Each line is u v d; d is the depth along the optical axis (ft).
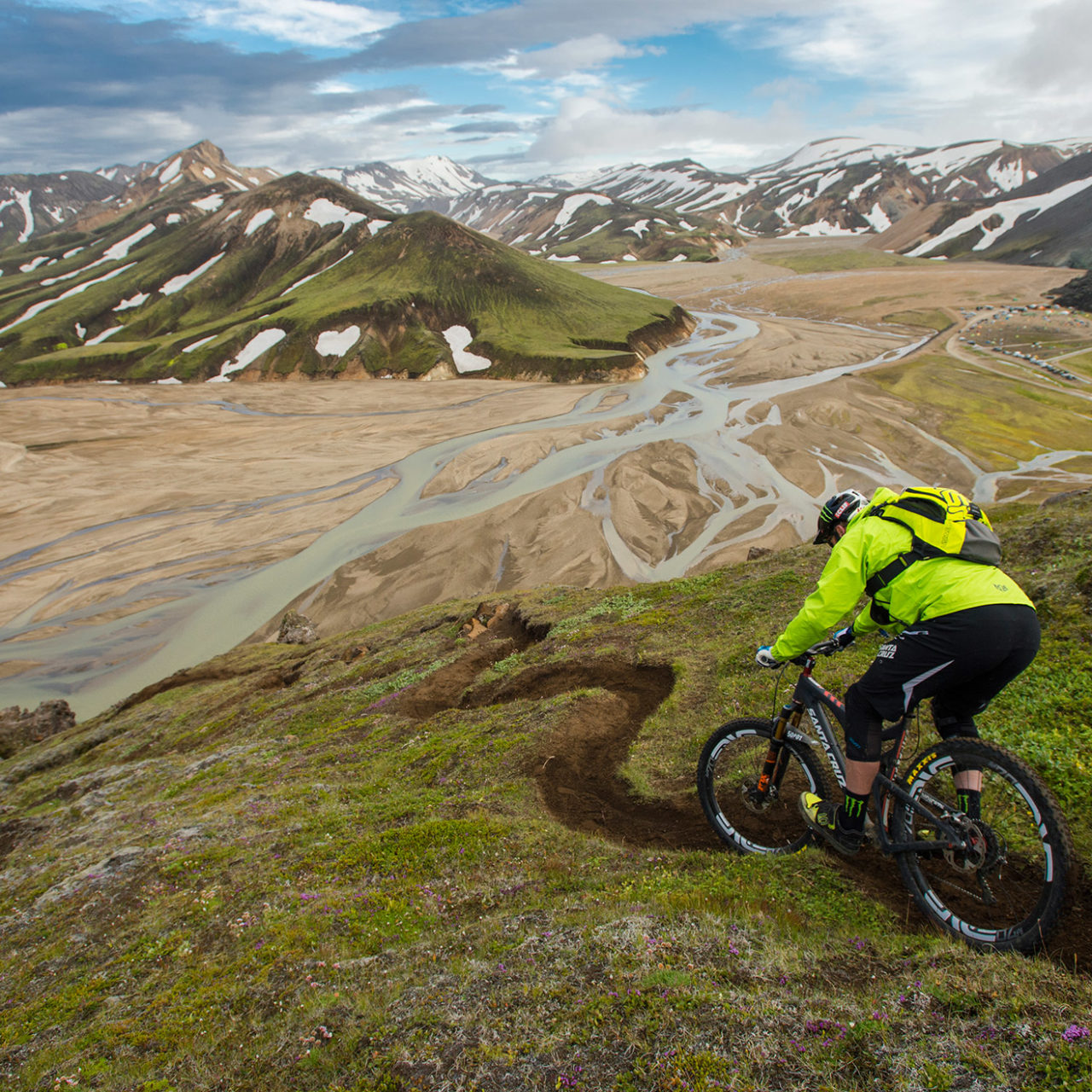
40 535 281.33
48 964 25.09
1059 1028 9.74
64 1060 17.51
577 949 14.85
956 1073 9.56
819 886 16.67
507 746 32.68
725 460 301.22
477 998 13.96
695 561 221.05
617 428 366.63
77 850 40.42
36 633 218.18
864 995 11.81
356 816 30.94
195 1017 17.65
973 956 12.41
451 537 252.21
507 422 405.39
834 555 14.61
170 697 120.47
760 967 13.05
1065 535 31.22
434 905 21.18
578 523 250.98
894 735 15.06
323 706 63.00
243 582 238.89
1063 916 12.19
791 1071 10.32
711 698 31.78
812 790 17.37
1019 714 21.15
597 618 54.49
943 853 14.15
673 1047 11.23
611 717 33.50
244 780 47.21
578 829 24.62
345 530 270.46
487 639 67.56
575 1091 10.91
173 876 29.01
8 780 100.53
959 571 13.21
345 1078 12.80
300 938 20.81
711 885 17.74
